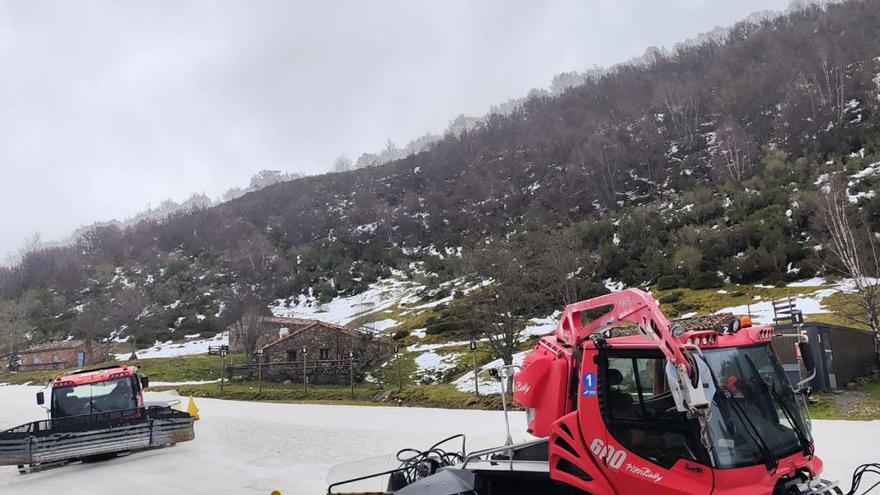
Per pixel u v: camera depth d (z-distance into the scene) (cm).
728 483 492
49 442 1529
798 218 4512
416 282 7688
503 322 3572
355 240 10369
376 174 13962
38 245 18312
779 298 3606
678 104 9869
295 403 3512
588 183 8438
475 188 10250
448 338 4847
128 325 7956
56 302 9694
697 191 6419
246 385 4412
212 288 9206
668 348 498
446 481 636
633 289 563
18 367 6962
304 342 4725
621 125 10131
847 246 2872
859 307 2958
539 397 650
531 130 12162
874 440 1448
